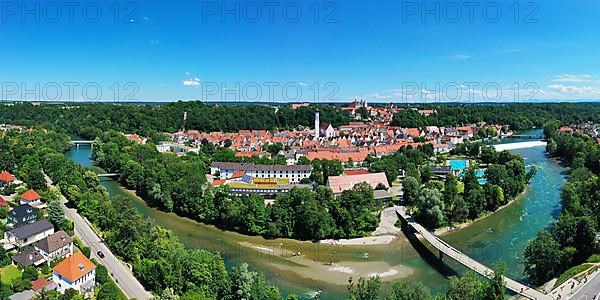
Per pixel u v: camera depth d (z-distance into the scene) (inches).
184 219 7736.2
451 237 7007.9
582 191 7780.5
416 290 4207.7
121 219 6003.9
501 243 6688.0
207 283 4584.2
